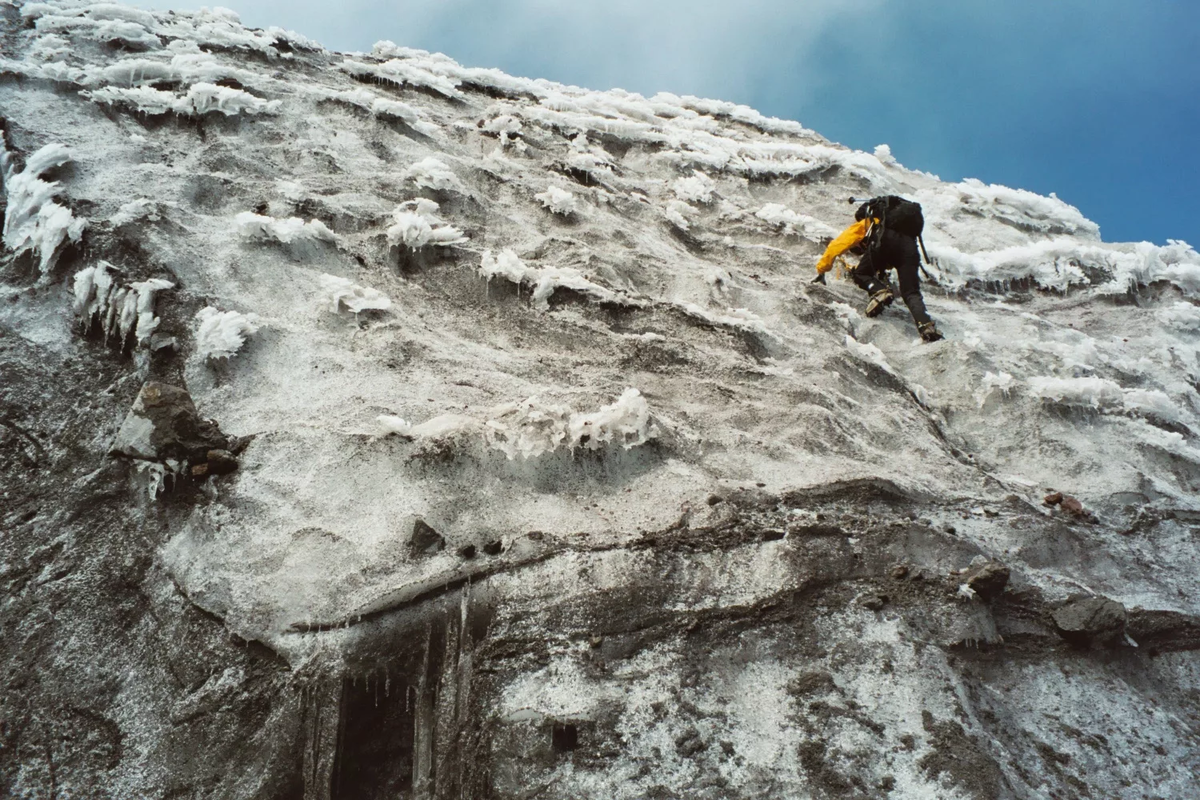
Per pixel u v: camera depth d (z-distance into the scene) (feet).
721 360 19.66
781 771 11.43
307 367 16.75
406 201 22.72
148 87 23.54
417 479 14.37
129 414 14.93
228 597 12.96
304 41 31.45
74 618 13.15
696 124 36.11
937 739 11.77
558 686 12.09
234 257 18.93
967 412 20.83
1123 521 17.47
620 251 23.70
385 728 12.09
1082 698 13.28
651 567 13.55
